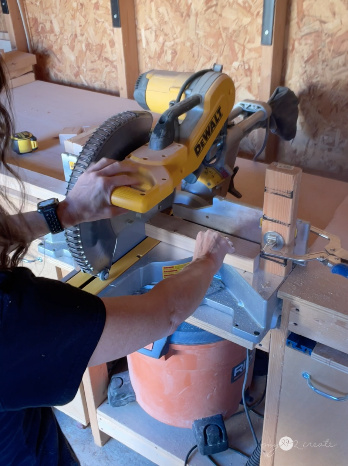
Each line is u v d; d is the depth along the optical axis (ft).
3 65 2.17
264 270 3.43
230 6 5.22
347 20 4.66
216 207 3.79
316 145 5.44
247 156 5.90
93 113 5.84
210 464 4.87
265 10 4.77
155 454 5.16
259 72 5.37
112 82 6.67
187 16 5.58
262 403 5.47
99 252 3.43
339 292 3.23
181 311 2.60
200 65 5.80
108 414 5.41
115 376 5.59
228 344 4.34
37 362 2.03
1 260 2.25
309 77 5.15
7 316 1.97
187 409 4.82
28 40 7.16
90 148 3.20
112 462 5.72
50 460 2.83
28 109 5.99
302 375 3.60
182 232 3.79
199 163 3.61
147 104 4.16
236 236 3.73
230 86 3.78
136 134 3.49
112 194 3.00
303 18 4.91
